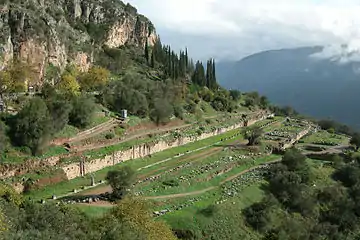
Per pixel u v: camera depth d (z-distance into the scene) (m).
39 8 142.25
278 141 144.25
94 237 46.47
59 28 149.38
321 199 104.31
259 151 127.50
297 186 99.31
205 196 87.62
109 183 76.69
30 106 85.12
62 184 82.06
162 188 86.69
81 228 49.59
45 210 48.50
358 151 142.38
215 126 151.50
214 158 115.00
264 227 83.25
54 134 90.31
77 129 100.06
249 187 96.56
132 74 172.50
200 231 74.31
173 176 95.06
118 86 132.12
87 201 73.19
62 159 86.44
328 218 99.69
